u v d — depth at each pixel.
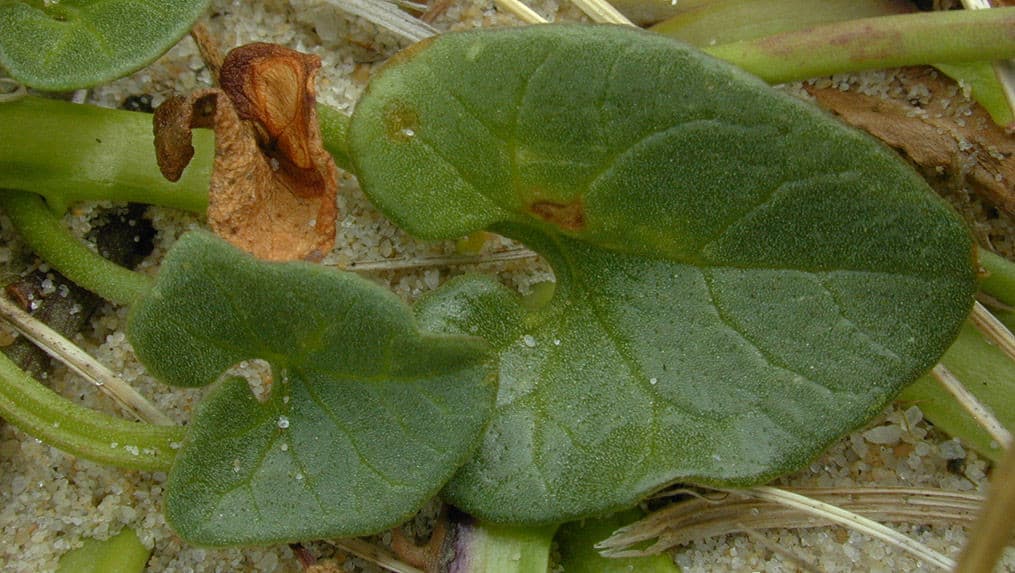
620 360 0.10
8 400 0.09
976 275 0.09
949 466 0.11
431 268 0.11
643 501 0.10
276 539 0.09
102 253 0.10
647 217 0.09
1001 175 0.11
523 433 0.09
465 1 0.11
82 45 0.09
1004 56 0.10
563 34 0.09
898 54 0.10
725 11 0.11
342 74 0.11
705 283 0.09
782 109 0.09
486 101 0.09
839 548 0.10
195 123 0.09
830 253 0.09
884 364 0.09
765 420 0.09
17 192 0.10
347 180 0.10
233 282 0.09
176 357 0.09
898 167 0.09
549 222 0.10
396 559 0.10
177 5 0.09
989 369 0.10
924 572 0.10
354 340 0.09
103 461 0.09
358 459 0.09
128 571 0.10
